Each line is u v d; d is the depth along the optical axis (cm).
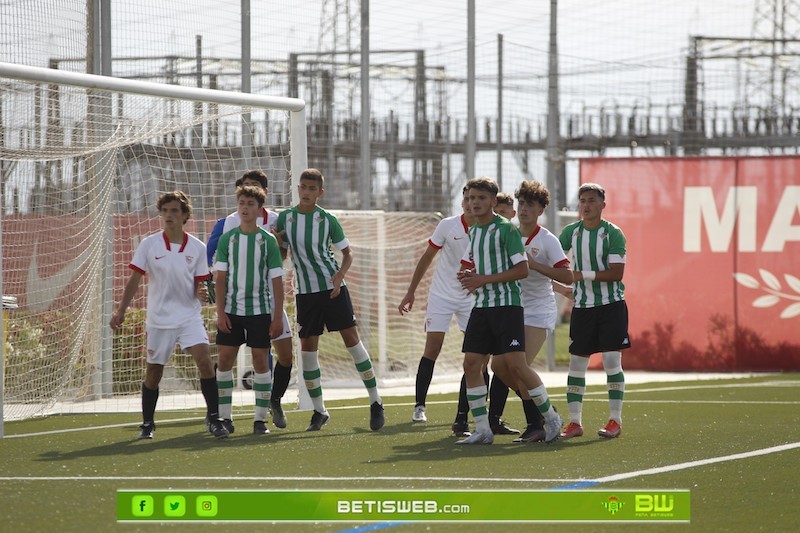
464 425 2841
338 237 2958
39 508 1819
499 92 5366
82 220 3888
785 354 5369
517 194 2784
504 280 2530
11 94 3428
